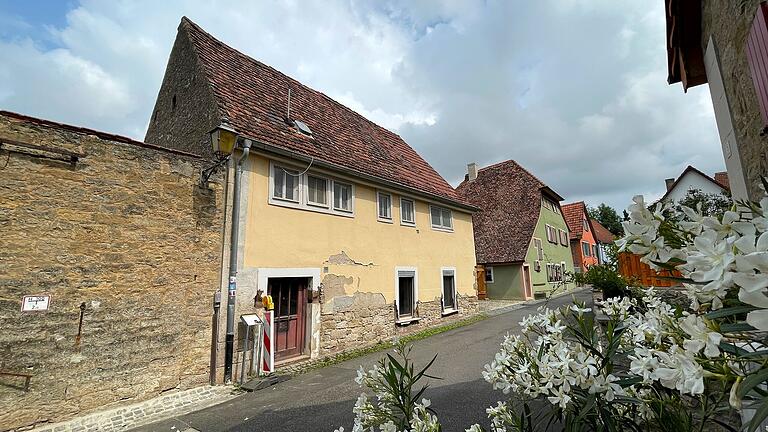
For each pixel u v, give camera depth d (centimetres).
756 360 99
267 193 740
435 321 1190
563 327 178
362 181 969
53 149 488
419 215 1204
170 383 563
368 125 1407
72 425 457
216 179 661
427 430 192
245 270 679
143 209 564
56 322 473
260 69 1070
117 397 511
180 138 862
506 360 188
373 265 978
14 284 449
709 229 94
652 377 126
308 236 810
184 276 598
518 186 2250
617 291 577
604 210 5241
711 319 103
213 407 516
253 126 778
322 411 479
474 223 2238
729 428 156
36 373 454
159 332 561
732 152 342
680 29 404
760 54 238
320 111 1153
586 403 153
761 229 87
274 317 737
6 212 452
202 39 932
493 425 204
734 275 77
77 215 503
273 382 623
